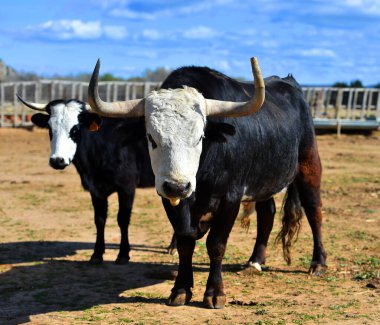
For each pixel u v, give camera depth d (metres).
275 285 7.52
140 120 6.34
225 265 8.52
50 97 30.64
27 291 7.34
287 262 8.45
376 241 9.78
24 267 8.47
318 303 6.70
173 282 7.76
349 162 20.25
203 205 6.49
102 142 8.53
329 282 7.62
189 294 6.78
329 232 10.46
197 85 6.61
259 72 5.88
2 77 52.00
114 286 7.55
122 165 8.56
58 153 8.46
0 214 12.36
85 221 11.78
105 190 8.68
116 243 10.02
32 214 12.39
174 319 6.21
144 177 8.95
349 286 7.43
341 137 28.16
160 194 5.79
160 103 5.95
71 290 7.38
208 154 6.31
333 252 9.09
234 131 6.11
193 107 5.93
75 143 8.61
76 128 8.59
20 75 54.19
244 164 6.80
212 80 6.77
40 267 8.48
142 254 9.27
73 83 30.75
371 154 22.36
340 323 5.97
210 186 6.45
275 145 7.31
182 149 5.76
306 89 30.91
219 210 6.70
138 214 12.35
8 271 8.27
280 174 7.59
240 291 7.26
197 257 8.98
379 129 30.22
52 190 15.10
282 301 6.81
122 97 32.84
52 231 10.91
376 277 7.73
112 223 11.64
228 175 6.59
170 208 6.51
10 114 30.42
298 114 8.12
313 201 8.20
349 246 9.46
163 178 5.70
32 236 10.50
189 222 6.36
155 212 12.55
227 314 6.36
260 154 7.06
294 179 8.26
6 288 7.46
